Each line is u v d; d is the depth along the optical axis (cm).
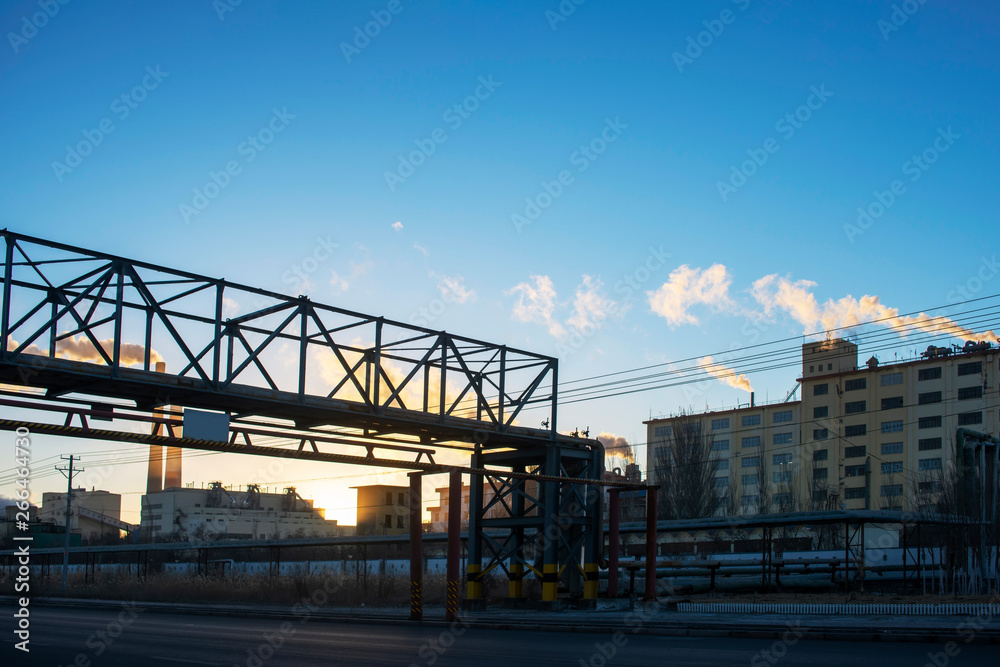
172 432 2317
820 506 8431
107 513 12469
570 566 3434
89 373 2131
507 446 3331
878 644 1709
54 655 1670
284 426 2680
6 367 2034
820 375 9338
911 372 8638
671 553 6034
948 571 3497
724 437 10031
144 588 5316
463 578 4534
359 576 4594
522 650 1681
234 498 11088
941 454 8269
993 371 8094
